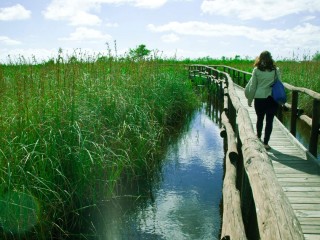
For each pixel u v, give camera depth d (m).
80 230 4.56
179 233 4.51
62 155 4.71
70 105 5.38
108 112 6.61
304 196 4.32
